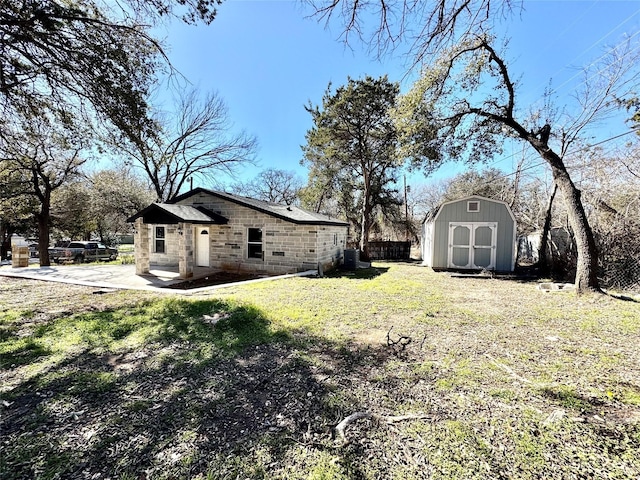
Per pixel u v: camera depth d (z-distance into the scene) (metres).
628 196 7.91
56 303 5.67
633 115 6.89
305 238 10.25
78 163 15.41
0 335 3.93
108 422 2.17
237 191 28.27
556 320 4.77
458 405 2.40
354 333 4.13
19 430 2.08
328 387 2.70
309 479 1.67
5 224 21.00
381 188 18.67
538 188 13.74
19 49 4.36
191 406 2.39
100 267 11.62
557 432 2.06
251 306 5.29
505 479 1.65
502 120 8.09
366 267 12.94
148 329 4.19
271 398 2.52
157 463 1.79
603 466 1.75
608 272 7.59
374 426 2.14
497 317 4.93
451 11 3.48
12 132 6.09
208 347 3.59
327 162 17.38
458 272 10.97
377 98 14.03
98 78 4.83
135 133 5.77
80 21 4.30
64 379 2.80
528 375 2.91
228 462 1.79
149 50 5.11
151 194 20.20
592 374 2.92
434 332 4.19
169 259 12.01
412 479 1.66
